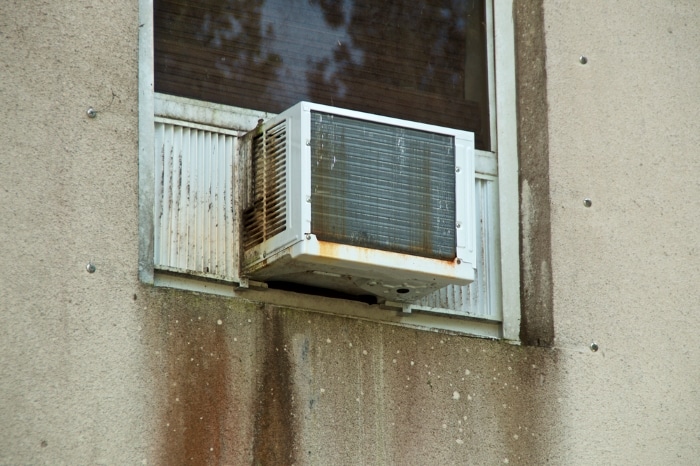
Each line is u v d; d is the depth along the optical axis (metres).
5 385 13.80
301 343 15.52
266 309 15.45
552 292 17.05
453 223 15.57
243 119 16.33
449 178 15.69
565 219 17.36
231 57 16.62
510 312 17.17
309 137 15.16
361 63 17.44
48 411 13.92
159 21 16.33
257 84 16.70
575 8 18.19
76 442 13.97
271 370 15.25
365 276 15.44
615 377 17.03
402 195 15.40
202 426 14.67
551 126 17.62
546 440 16.44
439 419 15.96
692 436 17.17
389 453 15.56
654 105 18.25
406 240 15.30
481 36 18.25
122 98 15.23
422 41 17.89
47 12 15.02
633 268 17.53
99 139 14.98
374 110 17.34
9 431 13.69
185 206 15.69
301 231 14.88
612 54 18.20
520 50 18.17
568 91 17.86
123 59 15.34
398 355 16.02
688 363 17.45
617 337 17.22
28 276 14.22
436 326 16.75
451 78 17.92
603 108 17.97
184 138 15.93
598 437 16.72
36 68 14.80
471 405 16.20
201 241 15.66
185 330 14.90
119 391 14.34
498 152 17.75
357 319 15.95
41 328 14.13
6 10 14.80
